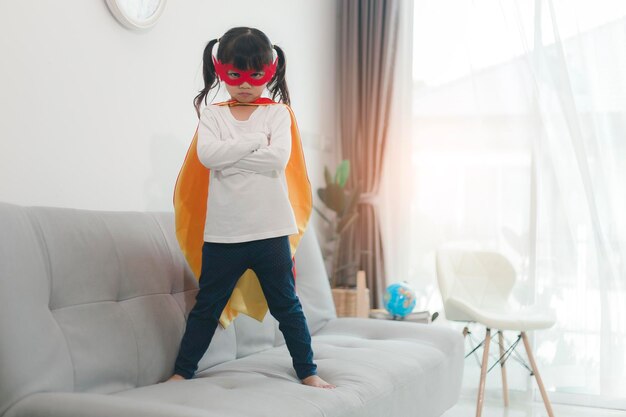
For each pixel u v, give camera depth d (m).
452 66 3.94
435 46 3.98
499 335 3.41
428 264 3.98
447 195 3.93
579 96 3.60
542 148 3.68
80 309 1.80
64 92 2.19
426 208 3.98
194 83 2.87
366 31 4.09
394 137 4.03
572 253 3.62
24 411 1.47
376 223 4.02
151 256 2.11
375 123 4.05
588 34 3.60
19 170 2.03
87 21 2.28
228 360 2.30
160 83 2.65
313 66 3.95
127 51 2.47
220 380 1.91
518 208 3.73
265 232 1.94
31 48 2.06
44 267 1.73
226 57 2.00
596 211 3.54
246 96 2.07
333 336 2.65
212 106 2.10
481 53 3.81
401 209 4.02
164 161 2.69
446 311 3.21
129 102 2.49
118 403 1.43
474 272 3.47
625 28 3.54
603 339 3.52
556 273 3.64
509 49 3.75
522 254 3.70
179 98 2.77
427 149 3.98
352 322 2.86
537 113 3.68
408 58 4.04
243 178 1.96
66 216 1.89
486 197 3.81
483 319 3.00
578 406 3.56
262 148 1.96
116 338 1.85
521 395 3.66
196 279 2.30
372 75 4.07
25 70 2.04
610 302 3.53
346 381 1.96
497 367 3.71
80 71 2.26
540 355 3.66
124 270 1.98
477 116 3.84
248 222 1.94
